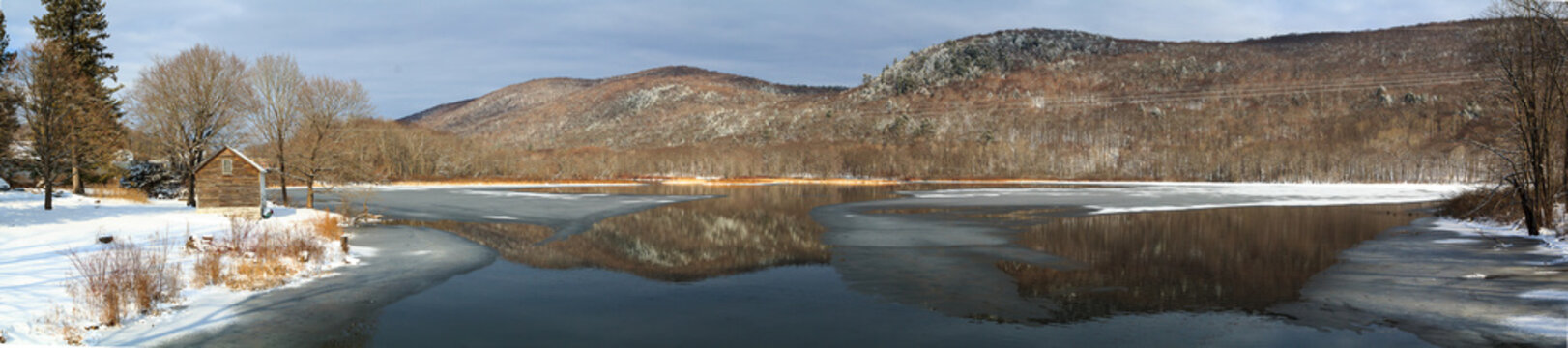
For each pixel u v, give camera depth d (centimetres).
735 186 9625
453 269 1883
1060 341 1195
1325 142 15138
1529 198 2470
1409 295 1547
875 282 1728
